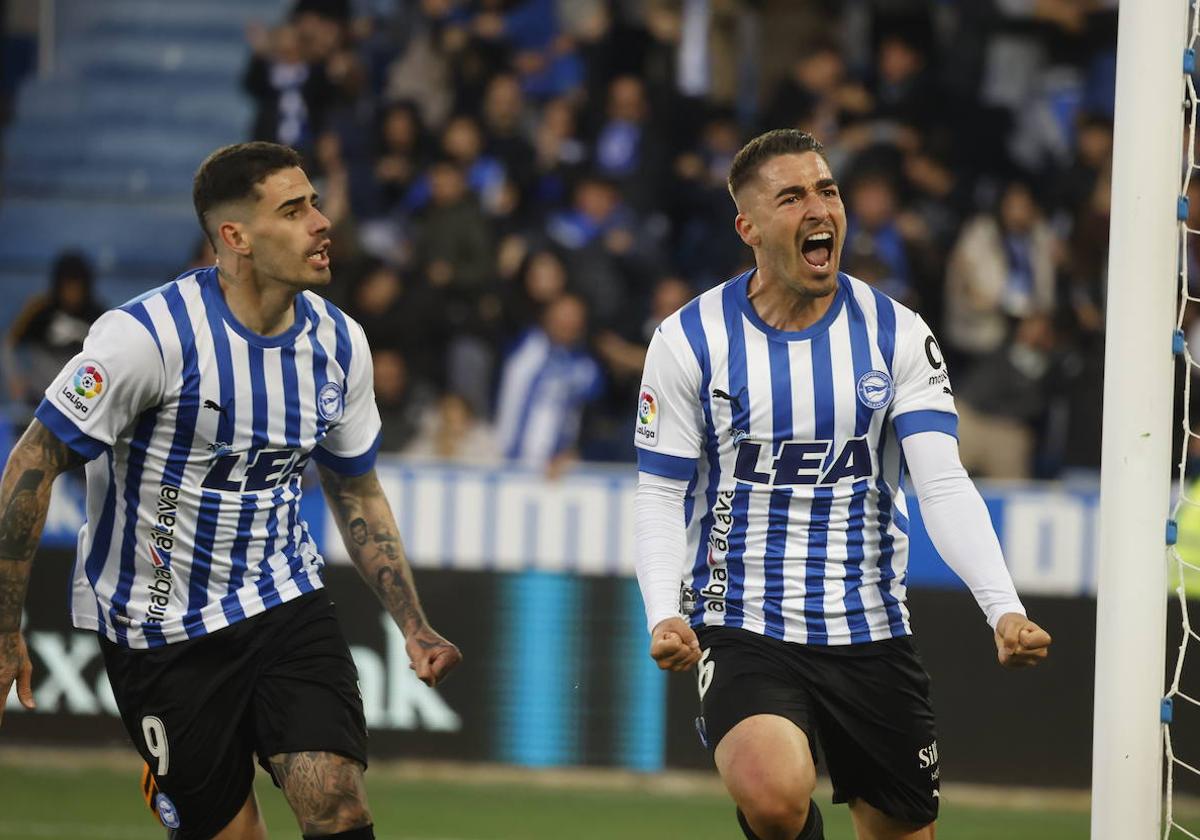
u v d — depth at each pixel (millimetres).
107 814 22406
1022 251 29797
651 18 33875
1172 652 23906
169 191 36906
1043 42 33656
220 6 38844
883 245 29641
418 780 25047
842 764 13539
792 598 13031
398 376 28297
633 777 25312
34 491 12570
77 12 38531
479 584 25609
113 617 13203
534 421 28234
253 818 13602
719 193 31328
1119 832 12695
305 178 12789
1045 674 24938
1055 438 28297
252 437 12945
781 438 12891
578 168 31531
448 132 31750
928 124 32375
